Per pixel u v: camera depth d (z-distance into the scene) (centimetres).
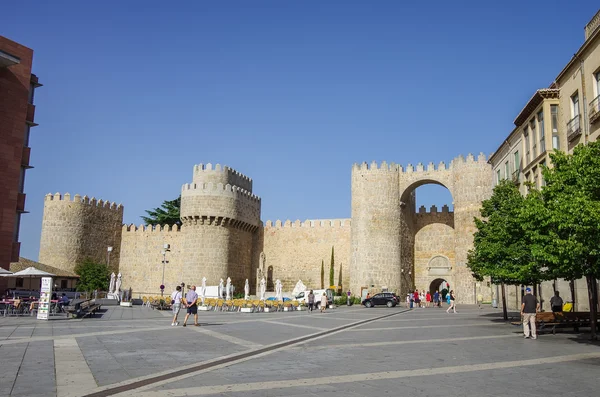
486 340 1838
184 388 940
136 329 2067
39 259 6147
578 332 2203
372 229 5912
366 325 2589
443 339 1869
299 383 996
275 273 6762
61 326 2141
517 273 2395
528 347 1625
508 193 2961
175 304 2353
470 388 971
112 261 6725
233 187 6306
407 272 6122
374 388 959
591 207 1586
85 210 6378
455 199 5822
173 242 6631
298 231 6769
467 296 5581
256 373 1102
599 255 1703
